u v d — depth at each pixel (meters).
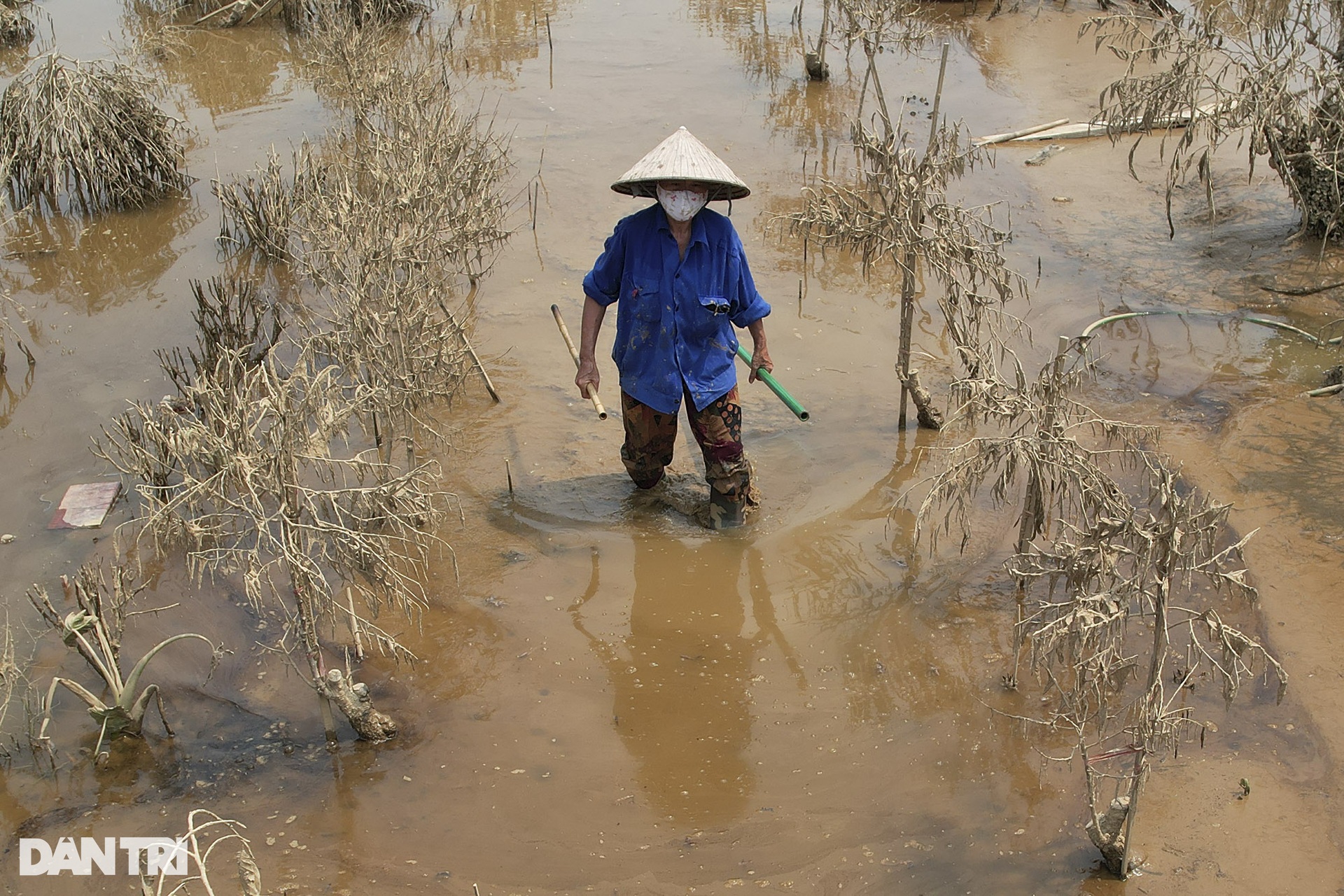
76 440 6.02
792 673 4.47
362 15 12.25
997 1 13.13
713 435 5.21
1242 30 9.06
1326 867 3.45
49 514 5.43
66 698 4.35
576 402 6.41
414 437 5.98
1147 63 11.27
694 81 11.33
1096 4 13.48
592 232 8.31
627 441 5.42
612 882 3.57
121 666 4.49
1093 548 3.72
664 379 5.12
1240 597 4.59
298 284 7.79
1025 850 3.61
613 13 13.69
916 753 4.04
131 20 13.45
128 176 8.89
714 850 3.68
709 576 5.06
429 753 4.10
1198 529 3.50
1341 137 7.42
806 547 5.22
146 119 9.06
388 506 4.40
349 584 4.29
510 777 3.99
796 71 11.52
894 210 5.87
